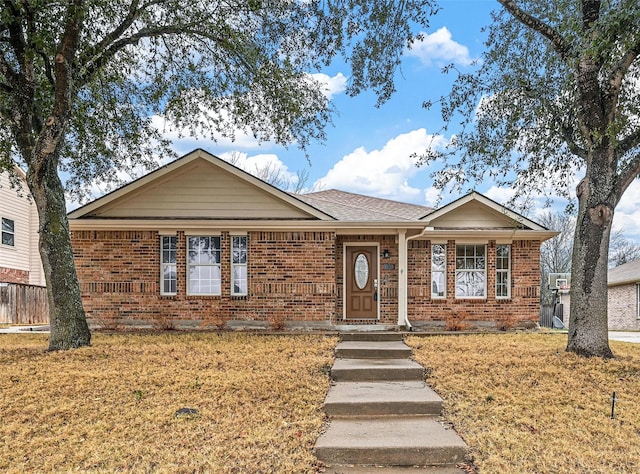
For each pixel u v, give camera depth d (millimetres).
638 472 4363
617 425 5371
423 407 5965
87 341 9305
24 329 13938
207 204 12477
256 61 10164
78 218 12055
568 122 9180
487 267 13375
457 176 9859
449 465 4805
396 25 8773
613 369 7238
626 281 22719
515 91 9414
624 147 8141
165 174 12289
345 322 13008
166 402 6035
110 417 5609
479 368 7355
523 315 13227
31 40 8031
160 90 10672
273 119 11148
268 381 6801
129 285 12117
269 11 9602
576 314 8312
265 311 12180
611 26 6555
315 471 4625
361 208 14492
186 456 4699
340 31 9180
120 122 10852
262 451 4824
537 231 13125
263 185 12406
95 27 8945
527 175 10125
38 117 9156
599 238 8133
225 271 12227
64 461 4633
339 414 5957
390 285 13070
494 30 9914
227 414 5730
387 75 9422
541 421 5477
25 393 6250
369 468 4754
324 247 12281
